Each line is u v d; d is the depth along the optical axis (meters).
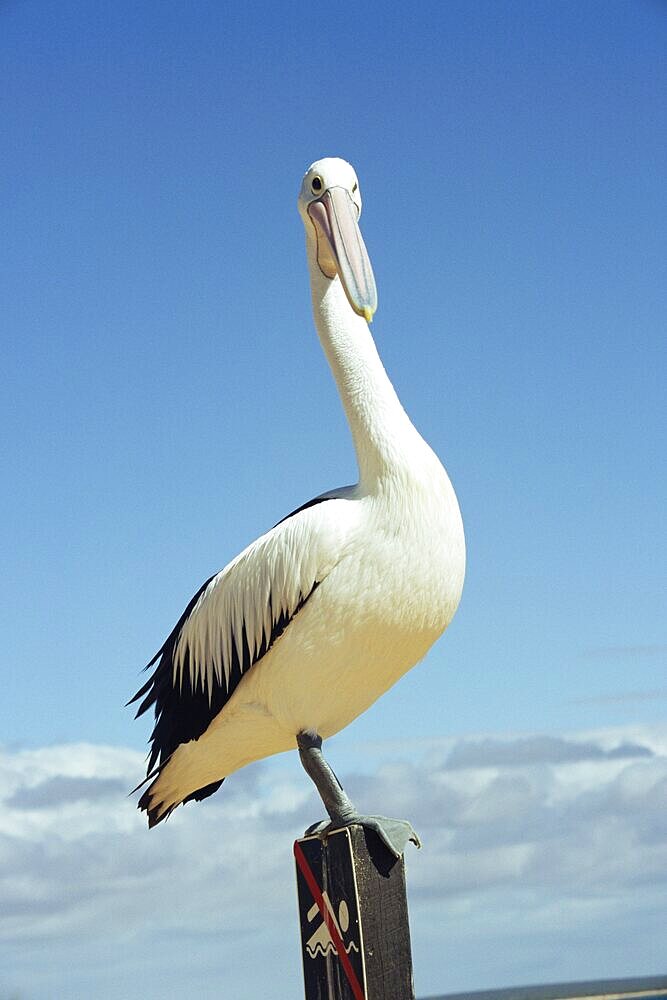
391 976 4.75
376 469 5.56
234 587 5.82
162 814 6.64
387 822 4.97
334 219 6.06
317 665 5.57
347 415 5.77
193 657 6.08
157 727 6.37
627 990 59.53
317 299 6.10
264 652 5.75
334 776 5.57
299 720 5.68
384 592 5.43
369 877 4.84
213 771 6.29
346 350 5.87
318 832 5.23
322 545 5.49
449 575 5.50
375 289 5.92
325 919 4.89
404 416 5.73
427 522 5.45
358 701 5.70
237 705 5.91
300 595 5.55
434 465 5.58
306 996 4.93
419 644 5.58
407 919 4.84
